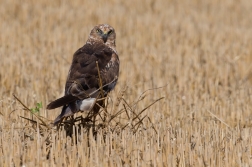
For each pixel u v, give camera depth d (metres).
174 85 22.70
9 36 29.12
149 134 15.24
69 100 14.37
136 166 13.49
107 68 15.84
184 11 38.09
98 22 34.09
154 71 24.52
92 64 15.52
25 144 14.51
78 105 14.61
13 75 22.67
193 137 15.34
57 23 33.44
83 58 15.73
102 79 15.51
